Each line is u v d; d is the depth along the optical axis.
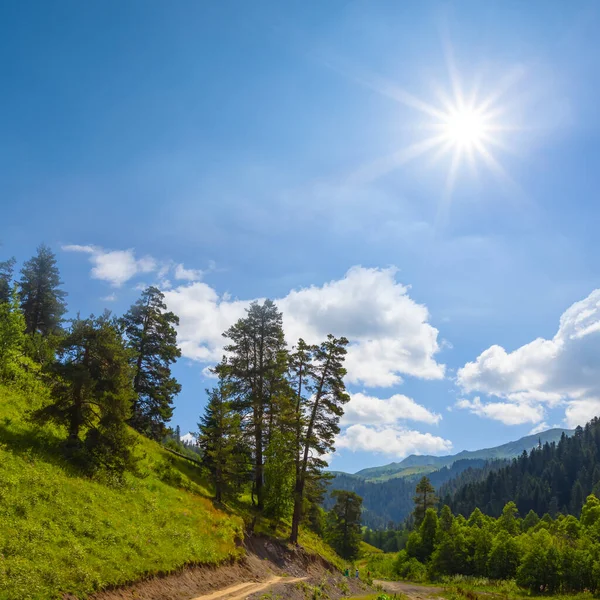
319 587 33.06
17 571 13.95
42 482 20.34
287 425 40.16
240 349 46.28
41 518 17.70
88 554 17.47
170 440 51.75
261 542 34.78
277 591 26.41
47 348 34.59
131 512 24.06
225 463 37.88
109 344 26.89
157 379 46.19
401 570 87.75
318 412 40.69
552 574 60.06
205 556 25.33
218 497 37.00
